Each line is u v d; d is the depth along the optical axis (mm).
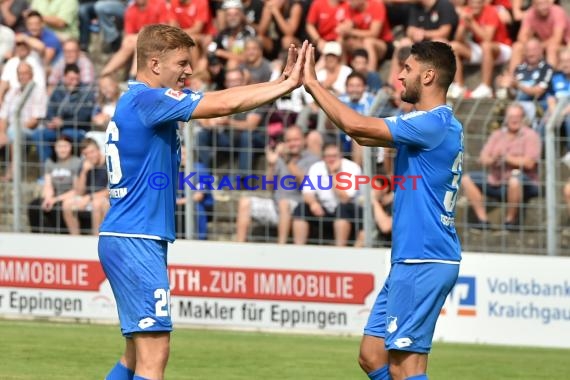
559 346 24922
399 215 14781
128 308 14531
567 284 24891
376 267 25719
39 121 28234
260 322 26234
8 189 28766
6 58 34938
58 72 34500
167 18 33875
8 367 21297
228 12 32531
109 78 30641
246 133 27219
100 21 36906
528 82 29641
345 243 26625
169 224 14727
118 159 14547
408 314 14664
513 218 26359
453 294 25422
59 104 28375
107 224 14648
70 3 36156
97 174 27906
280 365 22156
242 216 27266
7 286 27422
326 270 25891
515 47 31625
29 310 27281
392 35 33594
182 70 14820
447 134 14500
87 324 26766
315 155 26797
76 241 26922
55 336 24922
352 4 33000
